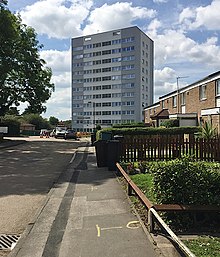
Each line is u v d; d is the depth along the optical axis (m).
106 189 9.55
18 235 5.88
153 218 5.73
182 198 6.14
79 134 62.19
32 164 16.45
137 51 98.00
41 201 8.39
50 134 60.81
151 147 14.92
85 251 4.97
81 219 6.67
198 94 31.91
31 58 35.81
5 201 8.38
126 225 6.13
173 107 40.97
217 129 24.86
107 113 102.06
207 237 5.36
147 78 103.12
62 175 12.69
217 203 6.04
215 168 6.78
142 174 11.26
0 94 37.12
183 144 15.07
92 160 18.06
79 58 107.56
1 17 28.81
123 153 14.73
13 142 36.53
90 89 105.44
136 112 97.69
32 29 36.12
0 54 31.05
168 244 5.12
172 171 6.23
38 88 38.66
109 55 102.06
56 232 5.91
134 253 4.80
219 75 27.03
